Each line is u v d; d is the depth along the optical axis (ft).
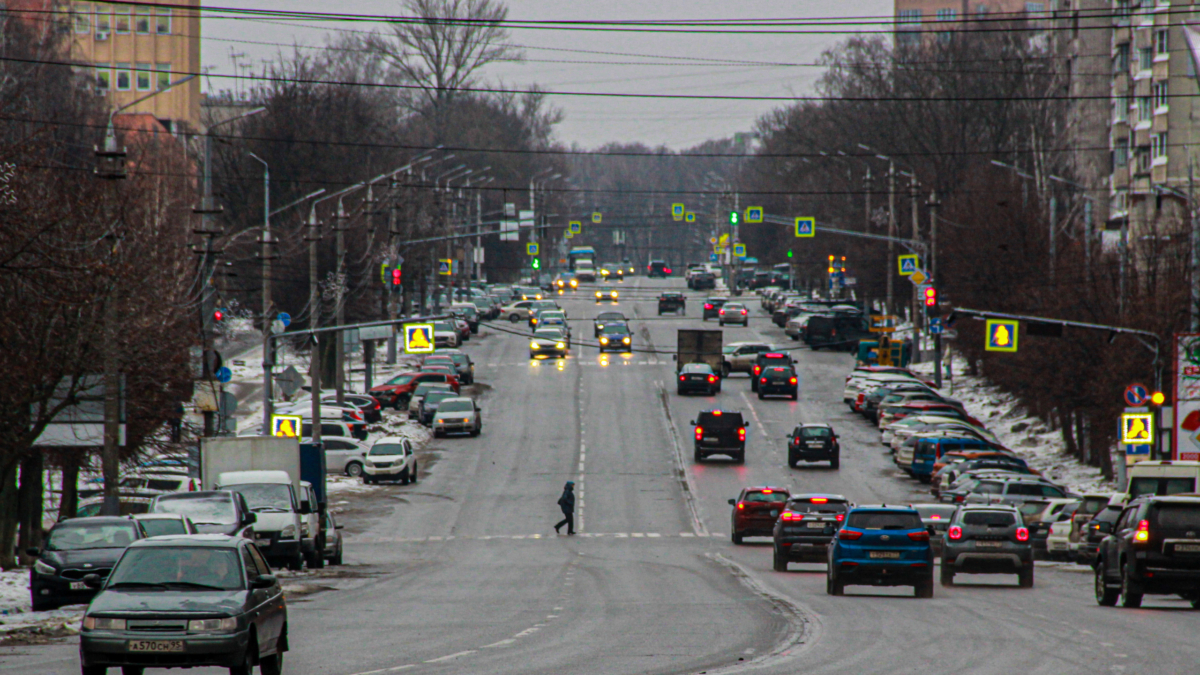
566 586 186.70
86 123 495.00
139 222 257.55
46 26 597.11
